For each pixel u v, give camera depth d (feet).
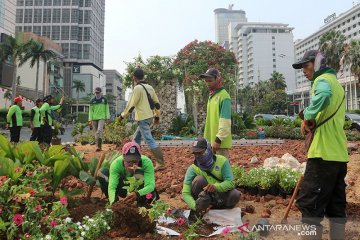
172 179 20.24
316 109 10.03
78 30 401.90
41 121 32.63
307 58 11.14
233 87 65.10
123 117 22.07
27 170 14.62
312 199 10.45
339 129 10.49
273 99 273.54
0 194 11.87
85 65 402.72
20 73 246.27
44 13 397.60
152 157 29.60
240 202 16.12
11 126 34.63
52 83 298.76
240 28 563.48
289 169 17.83
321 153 10.23
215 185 13.01
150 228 11.46
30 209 11.29
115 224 11.73
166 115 54.08
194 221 12.92
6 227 11.21
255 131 53.78
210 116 14.97
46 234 11.14
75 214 13.02
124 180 13.84
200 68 63.72
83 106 346.74
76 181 19.42
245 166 25.50
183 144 39.73
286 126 60.75
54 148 16.14
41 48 181.57
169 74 53.21
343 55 151.02
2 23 204.74
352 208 14.02
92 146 39.96
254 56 519.19
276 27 530.27
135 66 52.13
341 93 10.71
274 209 14.64
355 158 28.66
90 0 405.80
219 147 14.34
